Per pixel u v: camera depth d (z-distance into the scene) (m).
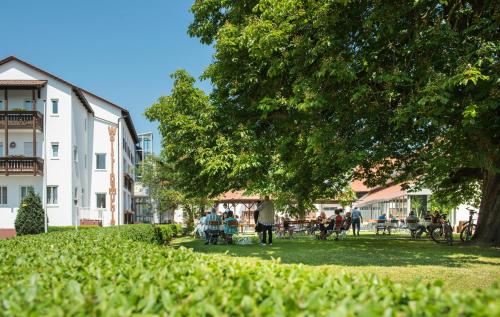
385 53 11.64
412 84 11.02
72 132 32.34
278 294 2.92
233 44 13.01
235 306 2.88
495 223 15.95
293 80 12.92
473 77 9.41
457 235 25.52
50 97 32.06
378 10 10.91
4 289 3.47
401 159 17.06
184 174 15.58
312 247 15.77
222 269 4.26
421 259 11.43
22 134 32.06
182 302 3.04
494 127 12.51
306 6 11.68
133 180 51.56
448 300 2.77
